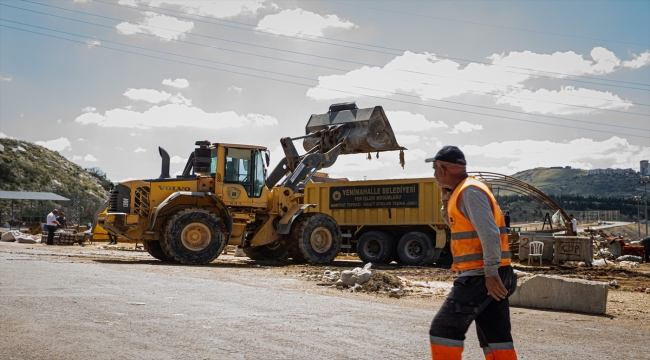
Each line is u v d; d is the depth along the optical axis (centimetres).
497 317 381
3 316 648
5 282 927
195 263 1616
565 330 737
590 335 709
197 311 736
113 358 493
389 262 2119
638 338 705
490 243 352
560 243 2041
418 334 648
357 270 1150
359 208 2155
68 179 9606
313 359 519
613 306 1012
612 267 2028
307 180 1931
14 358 479
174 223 1603
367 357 534
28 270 1120
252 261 1861
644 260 2720
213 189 1731
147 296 846
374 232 2100
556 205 3019
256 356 520
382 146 1938
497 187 2861
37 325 608
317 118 2083
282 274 1349
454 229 375
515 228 2869
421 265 1997
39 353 498
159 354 512
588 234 3697
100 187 10269
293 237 1814
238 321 680
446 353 367
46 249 2147
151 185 1664
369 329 666
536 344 637
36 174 9069
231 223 1695
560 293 940
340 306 837
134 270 1247
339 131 1992
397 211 2080
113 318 664
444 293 1102
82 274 1095
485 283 360
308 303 851
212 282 1064
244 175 1766
